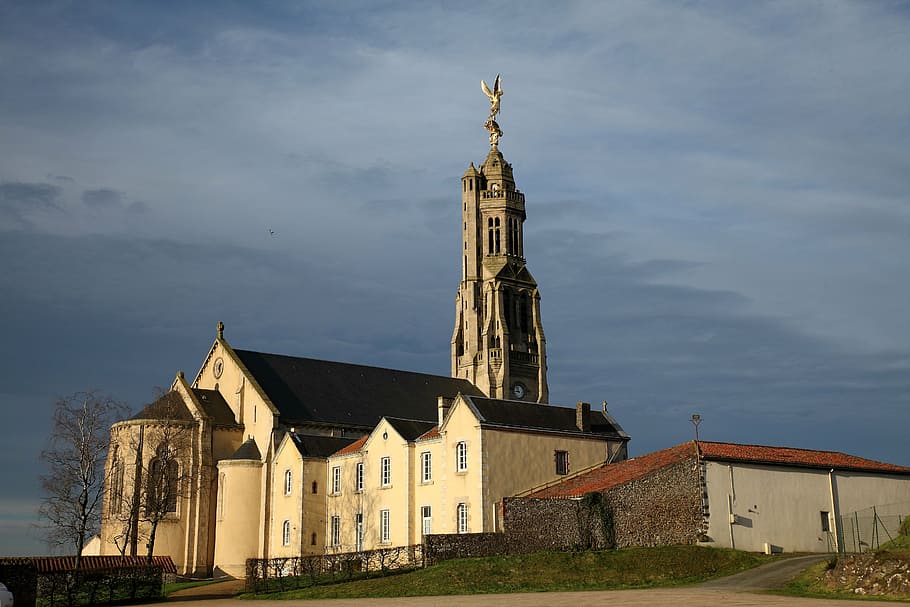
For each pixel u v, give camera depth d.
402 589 57.62
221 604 58.81
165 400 99.56
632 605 42.25
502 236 135.38
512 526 66.00
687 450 72.94
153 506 87.06
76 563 81.44
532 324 133.88
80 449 83.44
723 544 67.44
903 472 79.81
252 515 96.38
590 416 87.44
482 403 80.12
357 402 109.06
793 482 72.81
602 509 67.81
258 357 108.06
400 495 82.62
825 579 51.75
